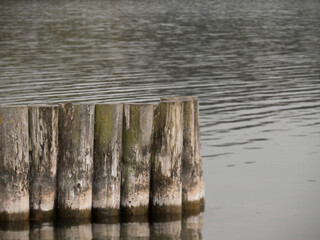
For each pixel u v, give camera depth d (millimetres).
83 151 27594
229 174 36562
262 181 35438
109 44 92688
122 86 61750
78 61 76625
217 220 29547
